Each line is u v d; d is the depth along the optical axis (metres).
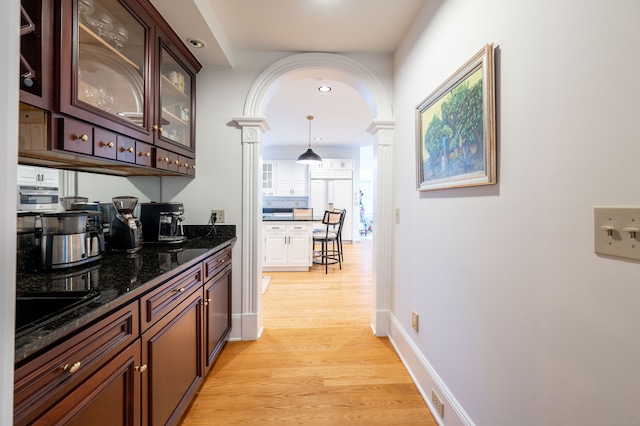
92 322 0.81
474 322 1.17
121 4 1.29
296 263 4.49
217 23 1.85
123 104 1.39
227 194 2.22
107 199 1.82
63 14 0.99
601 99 0.65
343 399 1.61
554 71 0.78
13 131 0.41
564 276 0.75
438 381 1.46
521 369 0.91
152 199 2.16
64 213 1.23
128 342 0.96
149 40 1.51
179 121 2.00
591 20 0.67
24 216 1.26
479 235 1.13
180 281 1.34
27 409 0.62
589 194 0.68
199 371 1.57
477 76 1.10
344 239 7.31
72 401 0.73
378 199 2.29
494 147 1.02
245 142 2.20
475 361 1.16
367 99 2.46
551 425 0.80
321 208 7.21
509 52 0.96
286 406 1.55
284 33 2.00
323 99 3.86
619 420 0.62
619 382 0.62
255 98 2.21
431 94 1.49
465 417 1.22
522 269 0.90
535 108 0.85
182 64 1.94
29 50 0.92
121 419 0.93
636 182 0.58
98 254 1.40
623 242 0.61
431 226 1.56
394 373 1.85
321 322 2.61
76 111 1.04
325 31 1.97
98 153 1.17
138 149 1.45
